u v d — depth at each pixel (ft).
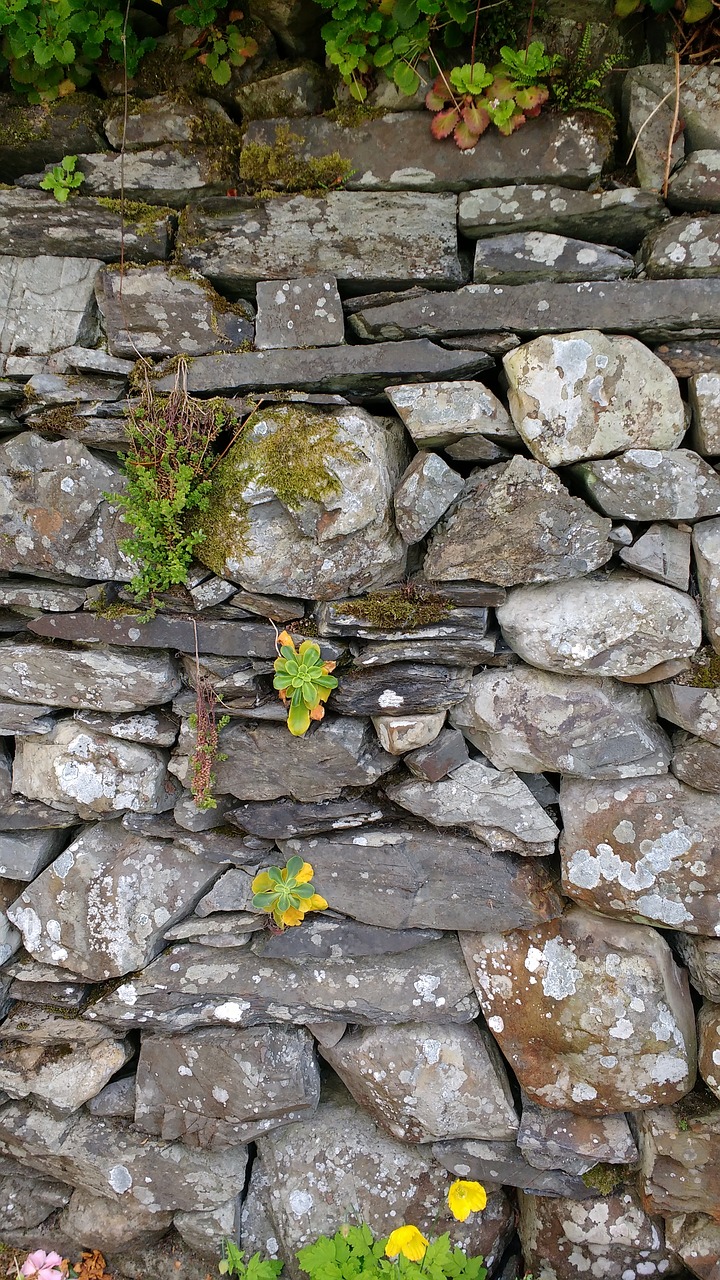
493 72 6.50
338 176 6.82
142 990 8.52
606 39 6.52
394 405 7.06
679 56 6.49
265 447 6.96
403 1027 8.60
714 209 6.73
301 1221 8.74
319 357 7.07
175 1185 8.78
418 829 8.20
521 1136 8.27
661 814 7.50
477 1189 7.68
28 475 7.33
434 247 6.95
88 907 8.43
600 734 7.48
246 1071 8.51
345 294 7.32
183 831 8.40
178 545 7.18
